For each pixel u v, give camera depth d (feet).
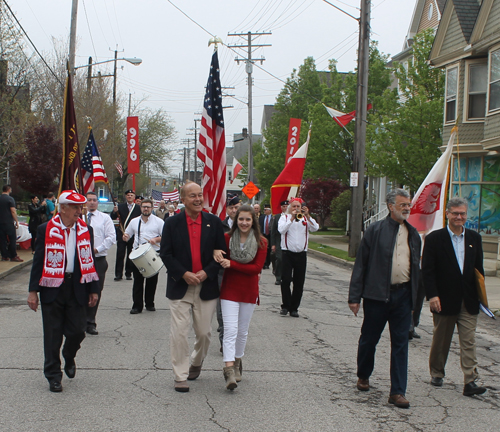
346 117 69.56
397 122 66.74
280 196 42.06
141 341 24.00
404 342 17.21
